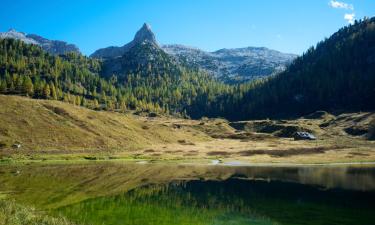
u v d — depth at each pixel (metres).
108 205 45.44
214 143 169.00
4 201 35.56
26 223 28.03
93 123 153.12
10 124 129.88
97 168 93.31
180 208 44.38
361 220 38.84
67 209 42.16
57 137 131.12
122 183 66.38
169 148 143.75
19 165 96.88
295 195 54.00
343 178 73.38
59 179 70.62
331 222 37.97
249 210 43.59
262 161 112.44
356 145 149.25
